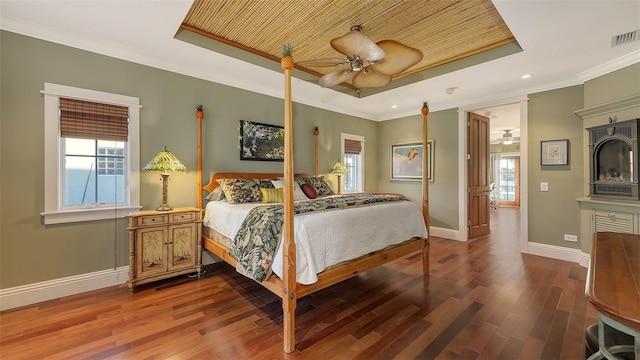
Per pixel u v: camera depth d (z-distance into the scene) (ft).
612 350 3.02
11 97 7.52
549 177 12.05
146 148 9.76
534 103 12.46
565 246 11.68
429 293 8.57
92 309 7.48
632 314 2.40
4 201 7.47
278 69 11.09
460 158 15.28
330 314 7.32
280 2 7.35
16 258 7.61
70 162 8.58
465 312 7.34
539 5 6.61
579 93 11.25
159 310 7.47
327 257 6.77
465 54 10.37
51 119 8.05
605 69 9.99
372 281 9.61
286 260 5.83
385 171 19.13
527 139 12.64
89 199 8.89
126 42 8.76
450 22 8.26
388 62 7.98
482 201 16.39
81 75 8.50
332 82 9.37
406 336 6.28
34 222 7.86
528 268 10.69
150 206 9.88
